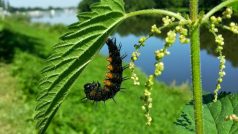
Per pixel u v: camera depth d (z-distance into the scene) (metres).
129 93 1.13
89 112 0.83
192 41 0.10
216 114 0.13
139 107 1.02
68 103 0.83
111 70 0.11
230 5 0.10
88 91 0.11
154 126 0.91
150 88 0.10
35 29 2.54
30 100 0.81
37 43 1.77
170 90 1.35
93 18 0.10
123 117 0.89
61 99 0.10
